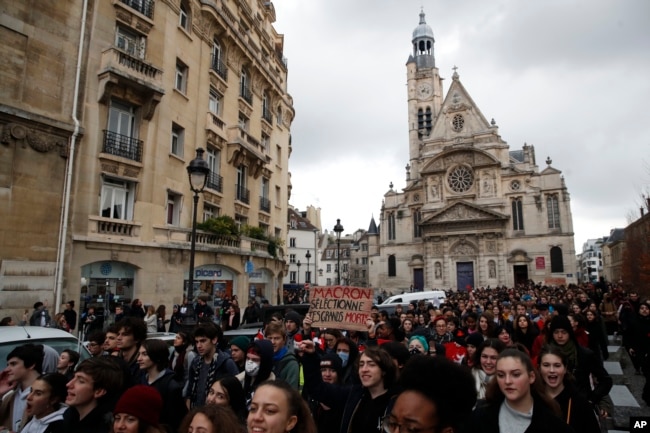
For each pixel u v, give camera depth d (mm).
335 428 4395
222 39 23984
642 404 7977
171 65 19359
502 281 47375
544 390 3254
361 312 6996
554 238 46594
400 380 2285
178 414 4504
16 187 13273
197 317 15398
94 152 15602
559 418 3084
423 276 53844
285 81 35562
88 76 15664
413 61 66438
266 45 30828
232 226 21531
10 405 4520
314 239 72875
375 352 3785
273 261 27719
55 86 14609
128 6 17234
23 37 13883
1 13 13359
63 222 14320
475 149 51094
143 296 16781
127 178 16672
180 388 4637
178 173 19500
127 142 16844
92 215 15344
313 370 4516
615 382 9695
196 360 5555
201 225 20312
